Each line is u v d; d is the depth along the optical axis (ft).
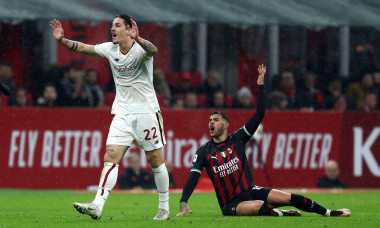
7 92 93.15
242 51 215.31
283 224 74.59
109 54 78.38
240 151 88.74
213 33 213.46
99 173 162.91
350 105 195.72
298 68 214.28
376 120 172.86
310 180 170.09
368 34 216.54
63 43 78.59
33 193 155.02
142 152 163.53
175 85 201.98
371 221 80.23
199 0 180.14
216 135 88.63
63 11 172.86
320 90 206.39
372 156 172.86
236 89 214.90
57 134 161.27
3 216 90.79
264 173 167.22
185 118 165.07
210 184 165.17
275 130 168.45
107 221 79.30
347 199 137.39
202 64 213.05
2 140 159.22
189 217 87.10
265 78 213.05
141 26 207.10
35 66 195.42
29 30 196.34
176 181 164.25
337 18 185.68
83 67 198.29
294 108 192.95
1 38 194.80
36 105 188.14
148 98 78.79
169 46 210.18
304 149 169.78
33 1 172.04
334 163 168.25
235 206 87.35
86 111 162.61
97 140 162.91
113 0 175.11
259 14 182.60
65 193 153.69
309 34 216.33
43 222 78.59
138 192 155.94
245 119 166.40
